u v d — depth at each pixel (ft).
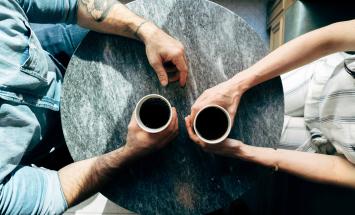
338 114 2.92
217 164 2.84
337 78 2.99
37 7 2.99
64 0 3.01
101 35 2.97
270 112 2.94
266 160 2.81
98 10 2.95
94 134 2.86
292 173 2.96
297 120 3.94
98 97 2.89
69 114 2.87
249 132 2.92
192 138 2.70
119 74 2.91
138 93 2.90
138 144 2.57
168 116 2.57
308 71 3.92
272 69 2.86
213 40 2.95
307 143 3.79
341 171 2.96
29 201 2.49
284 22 4.82
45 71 2.96
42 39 3.67
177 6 2.97
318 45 2.90
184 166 2.83
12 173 2.54
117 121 2.87
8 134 2.54
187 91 2.90
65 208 2.66
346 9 4.25
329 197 3.28
